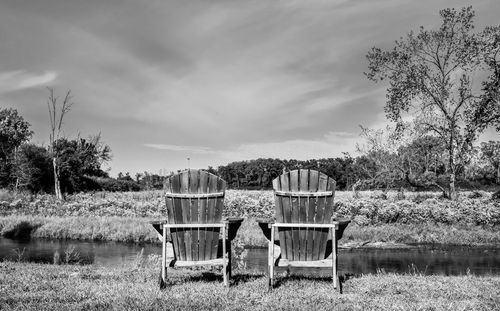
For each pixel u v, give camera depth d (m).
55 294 5.48
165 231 6.21
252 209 22.98
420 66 29.19
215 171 91.62
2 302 4.97
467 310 4.87
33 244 17.44
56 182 41.84
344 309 4.83
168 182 6.35
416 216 19.81
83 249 16.17
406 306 5.00
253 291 5.81
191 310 4.70
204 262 6.26
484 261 12.84
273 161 88.06
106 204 26.66
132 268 8.71
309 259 6.29
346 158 31.98
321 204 6.20
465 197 30.31
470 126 28.48
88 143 51.91
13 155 46.09
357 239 17.30
